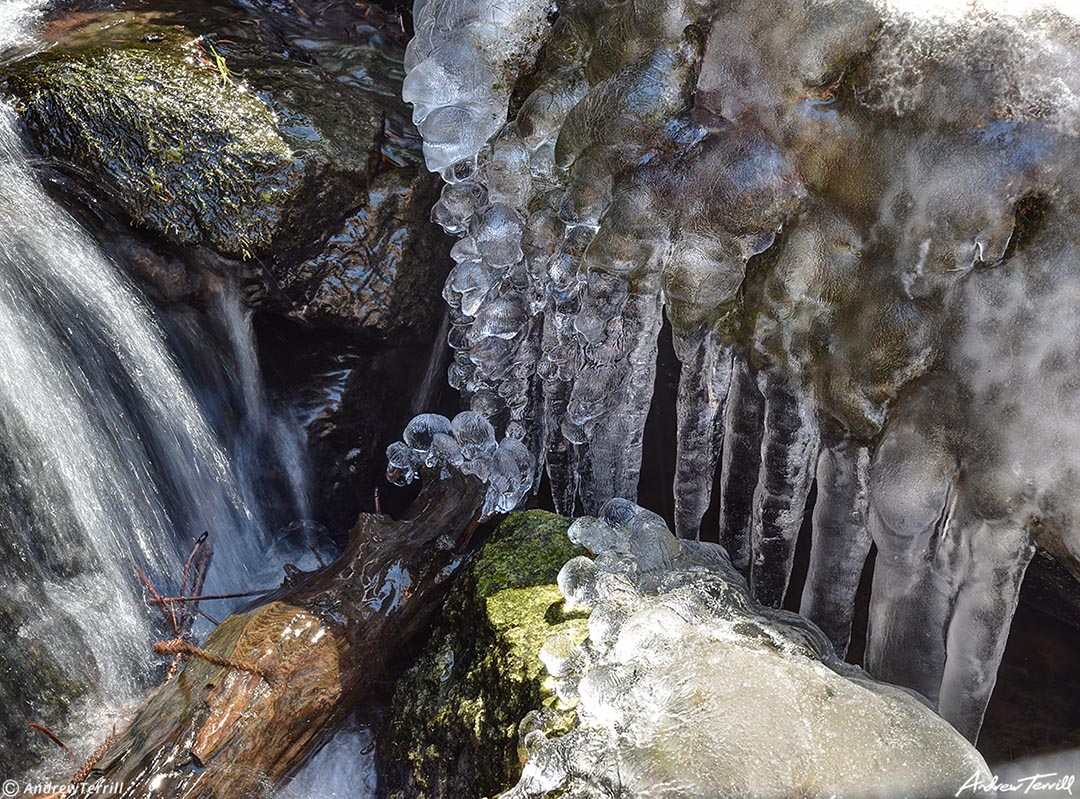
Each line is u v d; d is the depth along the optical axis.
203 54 3.41
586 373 2.95
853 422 2.42
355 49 3.89
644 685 2.09
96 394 2.96
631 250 2.55
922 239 2.20
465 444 3.09
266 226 3.05
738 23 2.36
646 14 2.49
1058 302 2.09
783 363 2.55
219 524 3.31
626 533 2.68
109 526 2.93
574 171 2.62
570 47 2.85
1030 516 2.23
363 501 3.59
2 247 2.80
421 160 3.46
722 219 2.43
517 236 2.97
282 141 3.14
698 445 2.88
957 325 2.23
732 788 1.88
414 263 3.39
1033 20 2.02
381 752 2.67
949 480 2.32
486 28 2.96
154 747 2.33
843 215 2.33
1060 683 2.79
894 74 2.17
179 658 2.71
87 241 3.04
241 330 3.25
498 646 2.43
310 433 3.40
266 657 2.53
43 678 2.61
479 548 2.86
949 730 2.03
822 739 1.96
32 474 2.75
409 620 2.84
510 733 2.28
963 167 2.09
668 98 2.45
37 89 3.08
